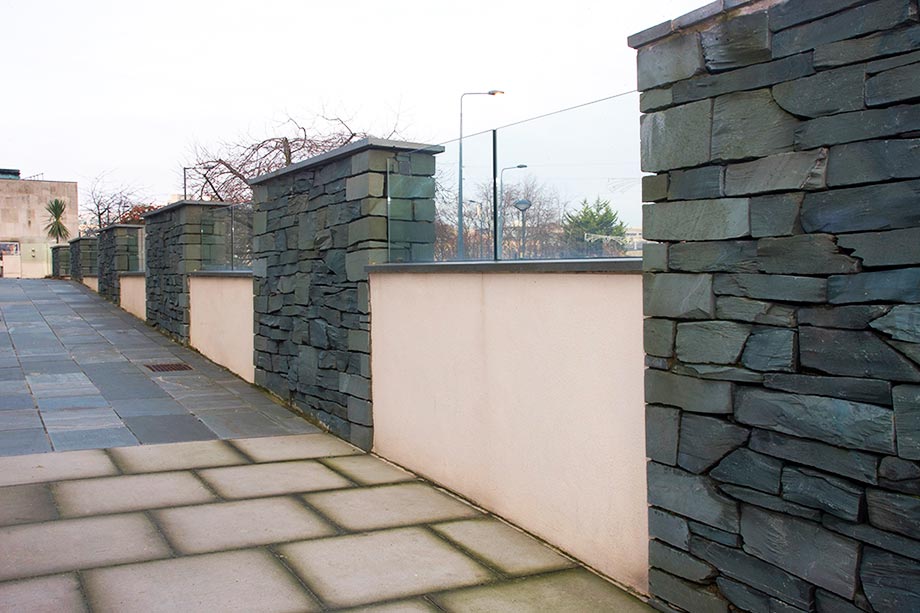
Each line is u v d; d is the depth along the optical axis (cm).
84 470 445
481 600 301
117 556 325
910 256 203
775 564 243
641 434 306
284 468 477
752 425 250
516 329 381
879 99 208
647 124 285
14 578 298
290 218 646
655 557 292
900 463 207
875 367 212
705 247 263
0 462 452
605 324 322
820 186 225
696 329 268
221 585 302
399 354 494
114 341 973
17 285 1723
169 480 436
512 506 390
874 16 209
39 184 4319
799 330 234
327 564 330
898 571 208
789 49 233
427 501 424
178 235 973
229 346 810
